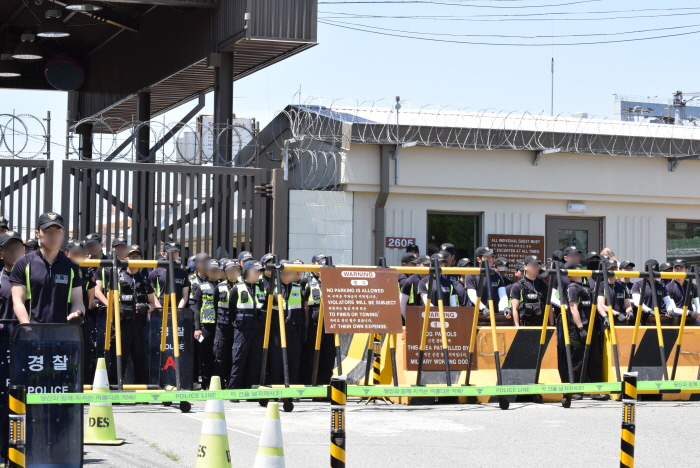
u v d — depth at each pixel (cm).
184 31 1983
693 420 1079
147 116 2367
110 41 2512
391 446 883
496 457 835
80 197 1570
